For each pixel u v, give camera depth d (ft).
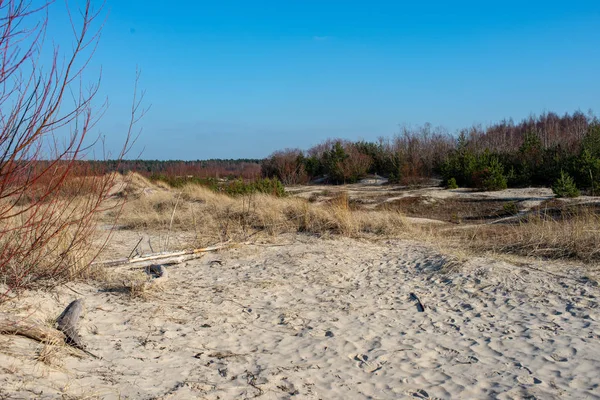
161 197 56.80
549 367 15.28
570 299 21.31
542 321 19.25
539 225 32.45
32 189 14.40
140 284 22.18
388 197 74.95
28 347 14.12
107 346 16.05
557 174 75.51
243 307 21.57
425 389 14.08
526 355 16.25
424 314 20.83
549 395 13.53
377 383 14.48
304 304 22.25
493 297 22.40
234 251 32.89
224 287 24.49
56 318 16.44
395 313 21.03
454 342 17.67
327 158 129.29
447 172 92.02
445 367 15.60
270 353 16.62
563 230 30.40
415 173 103.81
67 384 12.58
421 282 25.36
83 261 22.40
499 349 16.89
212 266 29.30
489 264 26.58
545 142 105.70
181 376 14.39
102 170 18.83
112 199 53.11
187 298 22.36
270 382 14.29
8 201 14.65
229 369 15.16
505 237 33.53
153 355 15.81
